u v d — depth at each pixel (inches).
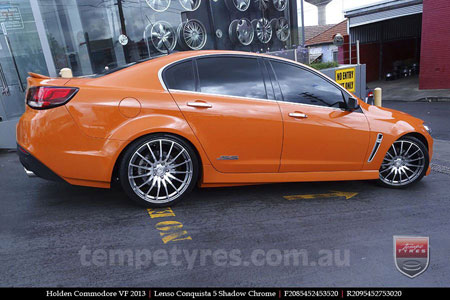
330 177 136.3
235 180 122.7
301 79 132.4
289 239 98.9
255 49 390.9
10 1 234.1
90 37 292.5
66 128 103.2
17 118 238.5
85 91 104.8
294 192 140.0
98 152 105.2
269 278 80.0
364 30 967.0
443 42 666.8
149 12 323.3
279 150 125.4
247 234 101.2
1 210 118.1
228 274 81.2
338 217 115.4
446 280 81.0
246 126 119.1
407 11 778.8
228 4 362.6
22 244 93.8
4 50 234.2
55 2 268.2
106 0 296.5
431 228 108.5
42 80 108.3
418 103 587.2
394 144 146.5
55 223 106.9
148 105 108.4
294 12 421.1
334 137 131.9
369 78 1007.0
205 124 114.3
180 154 114.4
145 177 117.4
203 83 118.0
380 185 150.4
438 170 183.3
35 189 140.6
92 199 127.4
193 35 347.3
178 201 118.9
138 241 95.7
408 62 1056.8
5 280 77.5
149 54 330.0
